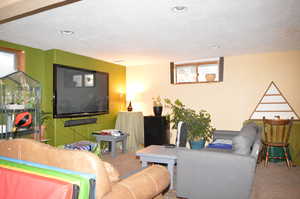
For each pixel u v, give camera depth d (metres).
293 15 2.45
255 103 4.52
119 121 5.19
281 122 3.59
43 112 3.74
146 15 2.42
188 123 3.88
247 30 2.98
